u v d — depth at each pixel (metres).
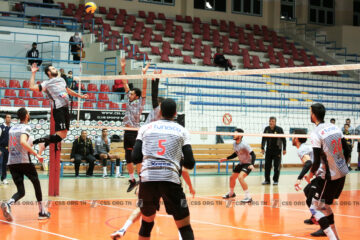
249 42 28.73
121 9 27.08
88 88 18.84
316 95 25.58
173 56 24.75
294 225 7.43
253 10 31.64
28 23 21.69
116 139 16.88
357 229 7.27
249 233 6.79
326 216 6.20
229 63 24.08
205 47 26.25
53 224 7.18
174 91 21.66
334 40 30.88
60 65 20.86
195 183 13.69
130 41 24.91
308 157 7.37
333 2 33.31
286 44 30.53
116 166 14.89
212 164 19.72
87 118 16.52
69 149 15.03
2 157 12.34
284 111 22.08
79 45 20.38
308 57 30.14
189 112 19.22
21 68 20.31
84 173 15.93
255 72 7.07
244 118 20.30
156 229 7.00
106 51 21.41
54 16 21.55
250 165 9.91
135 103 8.75
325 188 6.05
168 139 4.68
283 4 32.59
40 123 15.88
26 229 6.79
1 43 20.38
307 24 32.47
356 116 23.22
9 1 22.78
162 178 4.57
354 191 12.56
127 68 20.81
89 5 21.00
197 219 7.92
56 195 10.23
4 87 16.64
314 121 6.17
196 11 29.86
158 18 27.73
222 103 20.83
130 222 5.88
